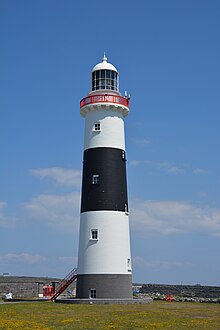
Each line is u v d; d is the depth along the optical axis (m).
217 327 22.86
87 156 40.06
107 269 37.47
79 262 38.94
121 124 40.88
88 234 38.44
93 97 40.31
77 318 26.08
